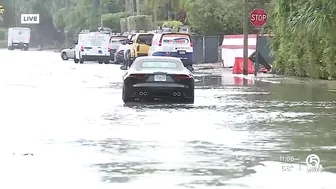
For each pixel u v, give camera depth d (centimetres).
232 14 13138
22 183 2464
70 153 3036
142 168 2716
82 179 2522
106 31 16712
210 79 8344
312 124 3988
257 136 3525
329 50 7819
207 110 4762
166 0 18250
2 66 12094
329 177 2569
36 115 4459
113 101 5456
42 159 2902
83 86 7138
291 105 5059
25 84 7425
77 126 3909
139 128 3819
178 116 4391
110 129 3775
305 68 8444
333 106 4981
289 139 3428
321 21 7294
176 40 10400
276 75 8988
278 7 9119
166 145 3244
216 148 3167
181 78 5294
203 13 13412
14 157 2945
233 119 4225
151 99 5422
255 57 8875
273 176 2578
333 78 7944
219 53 12912
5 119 4250
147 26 18138
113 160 2877
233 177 2555
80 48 14188
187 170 2678
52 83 7606
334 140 3403
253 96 5859
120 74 9519
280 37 9206
